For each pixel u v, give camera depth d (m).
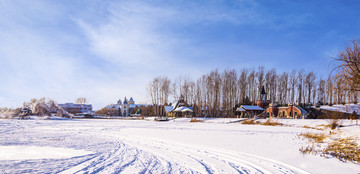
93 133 22.67
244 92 77.12
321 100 64.88
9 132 22.28
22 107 63.69
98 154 10.66
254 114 65.88
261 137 19.42
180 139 17.84
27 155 10.08
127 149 12.56
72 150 11.64
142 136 20.00
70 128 29.19
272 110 61.25
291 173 8.20
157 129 28.33
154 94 82.81
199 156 10.89
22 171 7.12
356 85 12.53
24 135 19.58
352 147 12.82
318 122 34.62
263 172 8.20
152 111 92.25
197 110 79.31
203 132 24.27
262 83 80.44
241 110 66.88
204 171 8.05
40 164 8.19
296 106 54.75
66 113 72.25
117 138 18.30
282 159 10.51
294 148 13.55
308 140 17.19
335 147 13.35
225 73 77.62
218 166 8.88
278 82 81.50
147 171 7.74
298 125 34.75
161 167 8.42
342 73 12.72
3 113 57.84
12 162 8.48
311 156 11.15
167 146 14.08
